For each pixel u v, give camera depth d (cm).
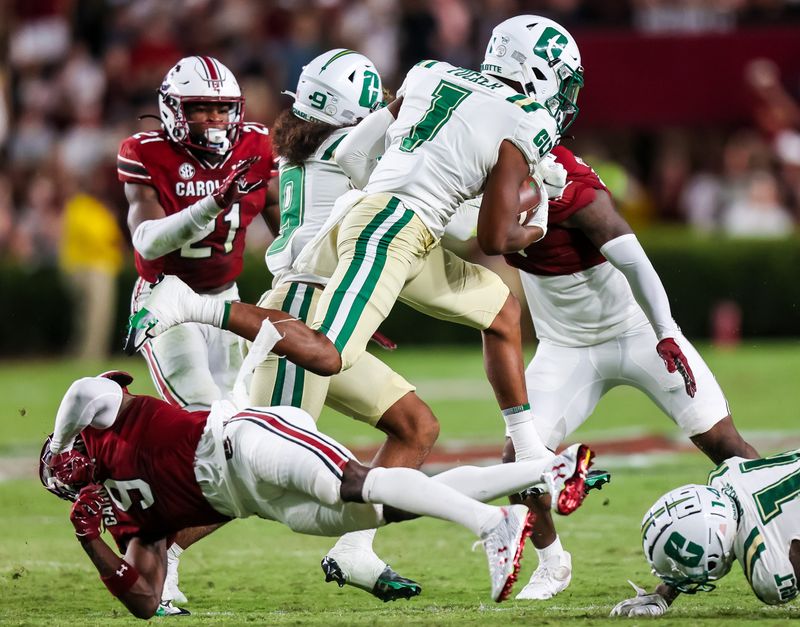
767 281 5034
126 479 1509
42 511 2473
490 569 1400
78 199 4872
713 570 1515
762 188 5228
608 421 3503
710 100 5206
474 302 1838
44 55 5866
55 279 5131
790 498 1502
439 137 1716
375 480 1436
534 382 1914
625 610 1561
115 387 1520
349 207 1750
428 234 1717
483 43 5447
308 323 1781
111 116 5562
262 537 2241
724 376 4184
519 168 1703
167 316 1594
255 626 1522
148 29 5625
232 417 1498
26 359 5131
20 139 5625
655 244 5050
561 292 1878
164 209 2055
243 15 5662
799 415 3438
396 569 1967
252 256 4894
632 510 2355
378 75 1945
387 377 1833
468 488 1470
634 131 5338
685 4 5394
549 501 1791
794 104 5222
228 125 2027
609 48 5212
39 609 1709
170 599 1702
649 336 1880
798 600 1661
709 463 2828
